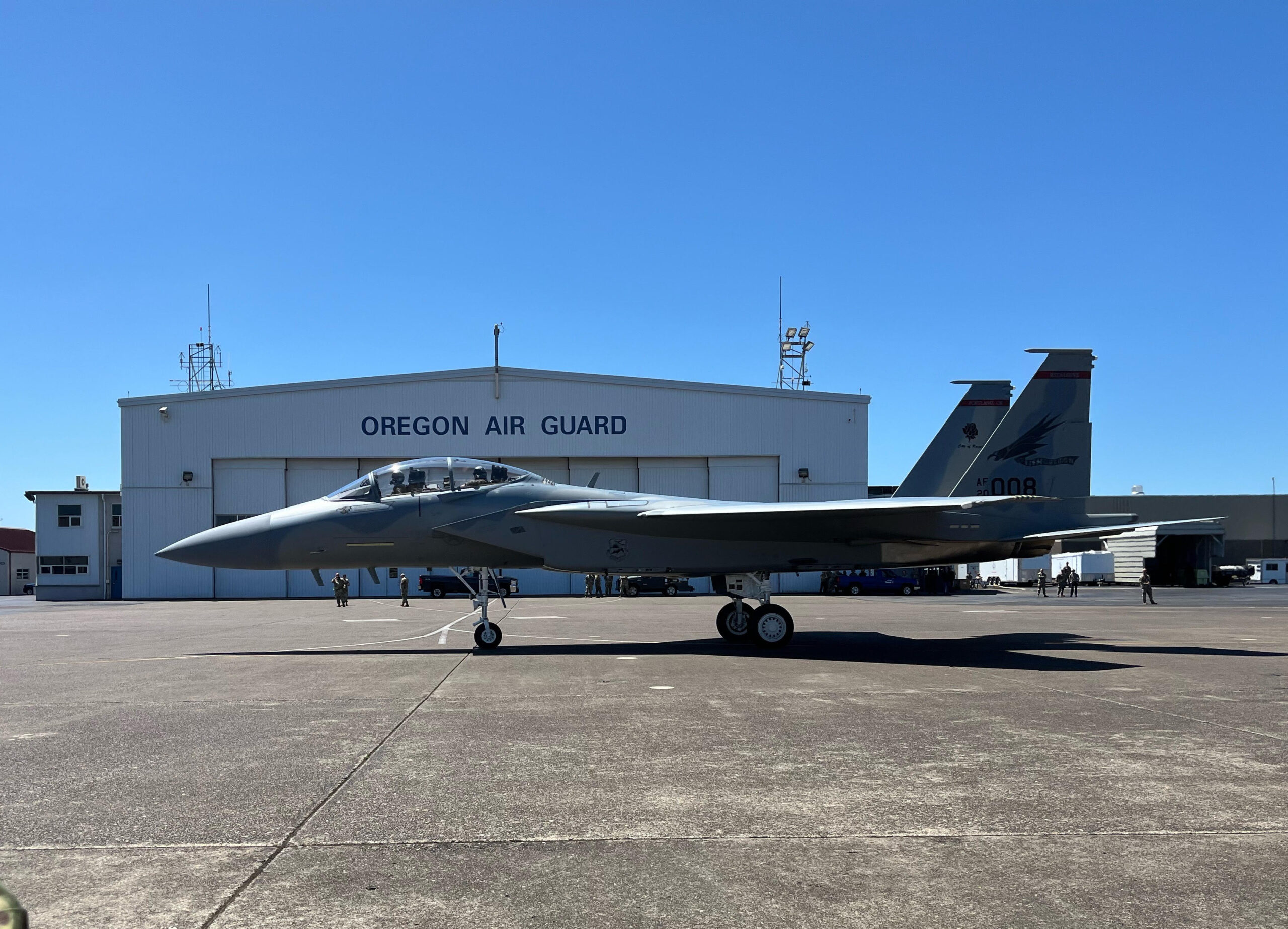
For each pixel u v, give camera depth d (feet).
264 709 29.25
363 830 16.19
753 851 15.01
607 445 150.00
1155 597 135.64
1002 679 36.47
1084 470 56.80
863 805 17.69
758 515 48.83
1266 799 18.06
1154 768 20.72
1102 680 36.17
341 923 12.10
